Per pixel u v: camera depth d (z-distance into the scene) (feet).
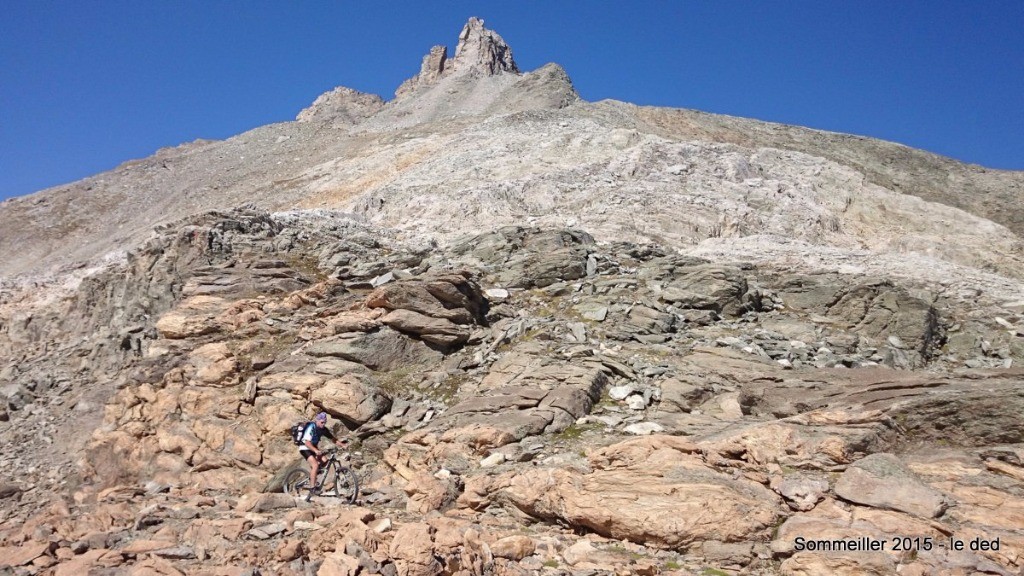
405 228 114.73
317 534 31.07
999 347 60.90
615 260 73.87
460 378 54.03
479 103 360.69
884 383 39.65
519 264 72.79
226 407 54.70
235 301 72.43
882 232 126.82
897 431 35.68
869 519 29.53
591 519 32.42
